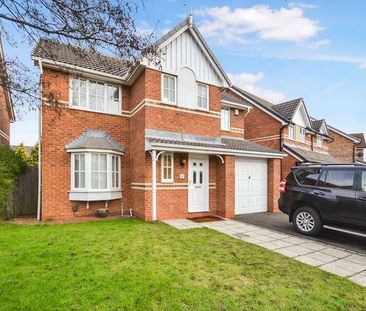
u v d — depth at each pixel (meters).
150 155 9.95
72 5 4.02
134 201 10.92
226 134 14.97
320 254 6.06
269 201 12.92
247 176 12.49
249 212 12.41
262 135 18.59
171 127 10.62
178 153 10.70
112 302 3.53
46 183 9.91
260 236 7.64
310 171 8.11
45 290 3.83
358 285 4.42
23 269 4.60
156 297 3.70
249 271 4.78
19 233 7.16
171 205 10.38
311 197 7.75
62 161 10.23
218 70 11.93
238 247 6.30
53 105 5.24
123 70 11.62
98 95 11.28
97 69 10.64
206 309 3.46
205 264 5.05
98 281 4.14
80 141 10.52
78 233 7.18
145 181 9.81
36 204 11.53
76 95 10.75
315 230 7.62
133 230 7.69
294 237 7.57
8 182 9.73
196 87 11.43
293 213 8.33
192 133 11.19
